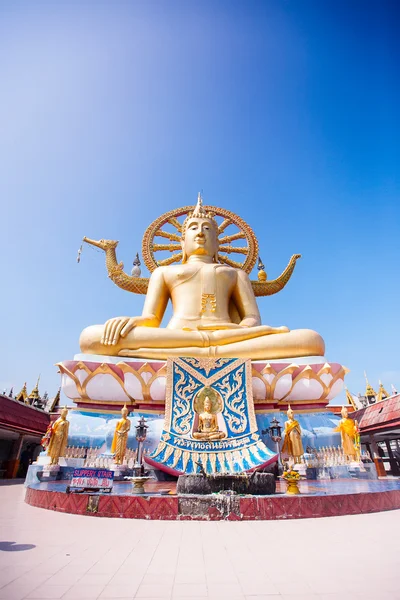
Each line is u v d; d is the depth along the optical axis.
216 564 3.57
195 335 12.68
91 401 12.05
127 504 6.00
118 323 12.75
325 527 5.14
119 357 12.41
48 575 3.25
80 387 11.84
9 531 4.93
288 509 5.86
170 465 8.60
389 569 3.39
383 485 8.05
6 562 3.60
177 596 2.82
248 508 5.82
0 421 14.59
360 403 26.17
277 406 12.40
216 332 12.88
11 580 3.11
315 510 5.93
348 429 10.38
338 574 3.27
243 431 10.03
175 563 3.60
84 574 3.29
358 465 9.80
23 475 19.98
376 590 2.90
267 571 3.37
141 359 12.34
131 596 2.81
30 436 18.67
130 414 11.79
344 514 6.08
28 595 2.80
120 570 3.40
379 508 6.44
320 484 8.36
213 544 4.29
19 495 9.30
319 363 12.15
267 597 2.79
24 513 6.33
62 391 12.19
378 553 3.88
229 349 12.43
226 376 10.88
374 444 17.64
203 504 5.86
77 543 4.32
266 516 5.77
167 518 5.78
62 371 12.12
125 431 9.83
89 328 12.91
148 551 4.01
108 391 11.95
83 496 6.29
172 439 9.42
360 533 4.77
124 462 9.78
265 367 11.87
